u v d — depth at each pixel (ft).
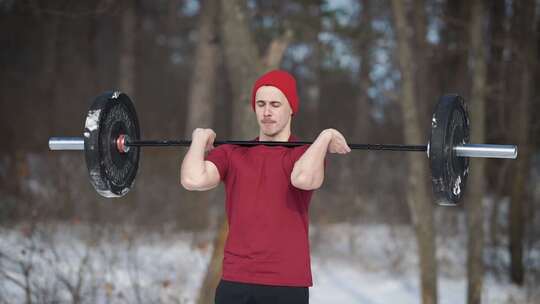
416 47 47.80
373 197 59.31
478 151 13.97
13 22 65.31
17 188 43.11
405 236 50.37
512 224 38.93
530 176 41.29
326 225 51.19
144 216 48.24
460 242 48.06
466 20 39.68
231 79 24.73
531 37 38.60
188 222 51.06
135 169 15.42
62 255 31.53
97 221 38.50
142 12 74.69
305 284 12.57
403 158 60.13
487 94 38.70
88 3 49.06
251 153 13.25
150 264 34.99
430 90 52.85
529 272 39.73
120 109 14.65
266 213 12.66
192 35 110.11
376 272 42.04
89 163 13.74
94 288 26.68
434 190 13.41
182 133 92.84
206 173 12.89
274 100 13.41
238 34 24.25
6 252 28.32
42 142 66.13
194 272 35.29
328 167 61.77
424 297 28.55
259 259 12.47
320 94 94.79
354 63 74.90
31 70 74.18
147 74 99.14
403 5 29.91
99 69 91.71
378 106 84.99
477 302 30.07
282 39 24.49
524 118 38.60
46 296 25.57
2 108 67.36
